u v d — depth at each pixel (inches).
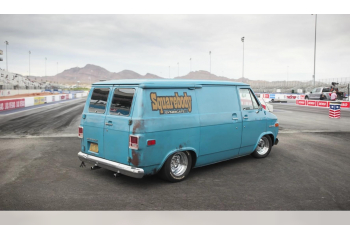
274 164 247.6
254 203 161.6
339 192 179.9
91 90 210.4
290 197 170.9
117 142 183.2
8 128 465.7
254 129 251.0
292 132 437.7
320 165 245.1
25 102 1003.3
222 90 225.9
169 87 188.1
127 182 196.5
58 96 1523.1
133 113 174.9
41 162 249.8
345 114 771.4
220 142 220.8
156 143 178.5
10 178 203.6
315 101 1099.3
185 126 194.5
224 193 176.6
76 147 316.5
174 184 193.0
